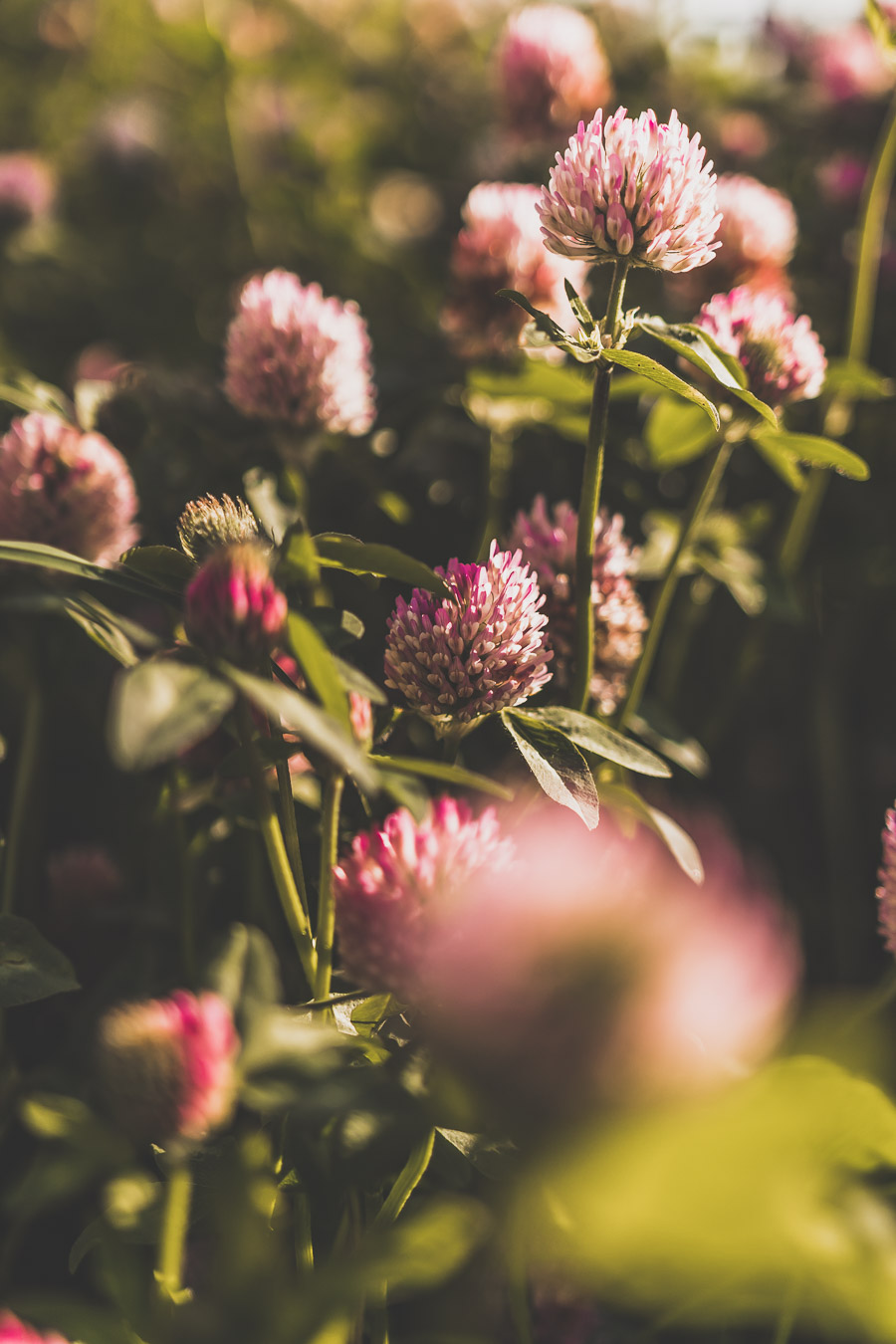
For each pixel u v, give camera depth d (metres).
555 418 0.53
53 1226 0.43
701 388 0.45
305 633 0.34
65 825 0.52
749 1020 0.23
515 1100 0.25
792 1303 0.33
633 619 0.44
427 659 0.39
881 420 0.61
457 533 0.55
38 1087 0.40
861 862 0.55
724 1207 0.20
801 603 0.57
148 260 0.93
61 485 0.44
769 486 0.60
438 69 1.05
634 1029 0.24
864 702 0.59
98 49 1.14
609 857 0.37
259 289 0.47
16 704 0.55
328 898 0.37
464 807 0.36
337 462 0.54
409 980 0.35
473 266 0.51
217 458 0.50
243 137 0.95
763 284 0.55
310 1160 0.34
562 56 0.65
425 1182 0.38
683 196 0.40
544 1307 0.38
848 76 0.78
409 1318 0.40
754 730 0.58
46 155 1.12
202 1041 0.33
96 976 0.46
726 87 0.91
